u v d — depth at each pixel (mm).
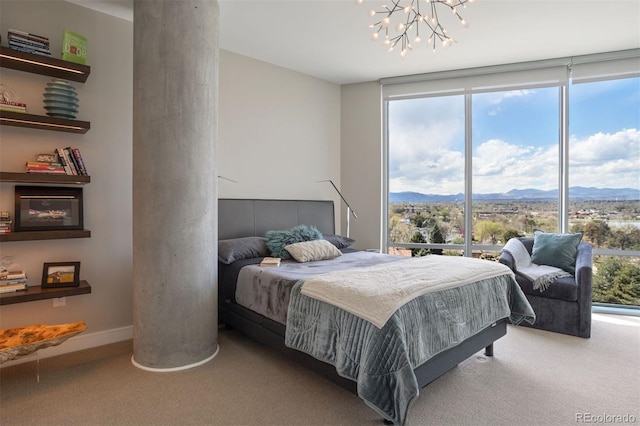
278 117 4113
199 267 2475
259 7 2855
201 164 2467
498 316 2436
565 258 3475
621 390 2135
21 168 2514
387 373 1646
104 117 2846
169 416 1862
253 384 2197
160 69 2344
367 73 4355
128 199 2969
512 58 3875
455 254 4449
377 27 3178
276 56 3834
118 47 2910
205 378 2273
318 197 4539
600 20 3045
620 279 3830
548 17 2994
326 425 1789
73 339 2711
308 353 2055
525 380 2256
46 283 2508
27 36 2363
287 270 2629
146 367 2396
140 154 2391
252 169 3887
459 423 1806
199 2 2438
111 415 1866
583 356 2625
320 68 4188
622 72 3680
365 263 2971
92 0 2660
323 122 4574
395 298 1799
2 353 1984
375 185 4625
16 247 2506
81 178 2557
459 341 2076
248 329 2678
